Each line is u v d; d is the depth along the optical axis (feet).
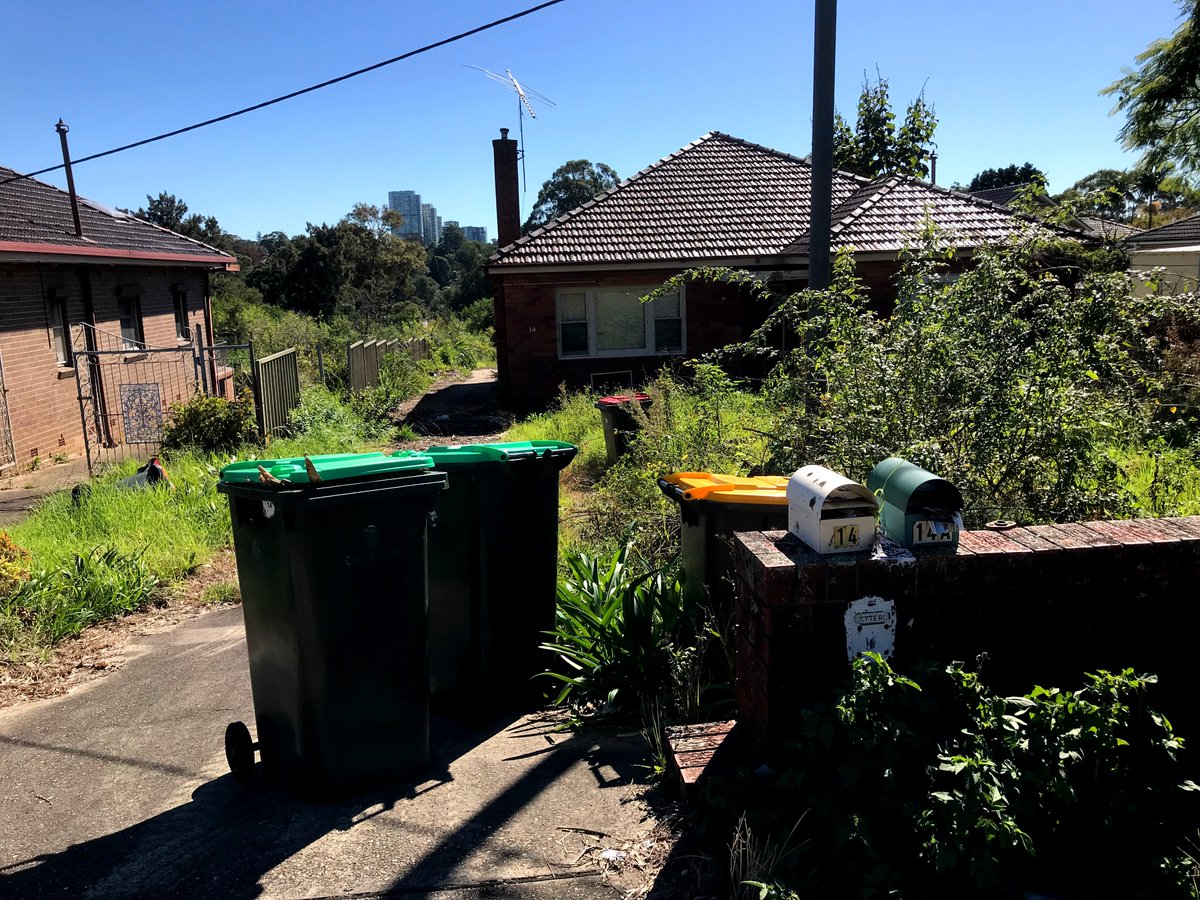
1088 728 8.75
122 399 45.91
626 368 59.31
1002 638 10.30
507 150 71.26
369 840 10.96
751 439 23.76
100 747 14.30
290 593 11.56
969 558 10.00
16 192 55.47
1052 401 15.81
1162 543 10.33
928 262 19.34
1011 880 8.40
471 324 152.15
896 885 8.34
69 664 18.37
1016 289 18.02
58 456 47.03
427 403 67.10
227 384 70.64
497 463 14.28
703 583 14.40
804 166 67.15
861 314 20.34
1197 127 48.75
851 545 10.16
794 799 9.68
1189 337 23.76
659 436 25.05
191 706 15.93
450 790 12.16
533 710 15.21
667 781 11.53
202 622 21.06
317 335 100.27
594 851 10.35
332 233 153.69
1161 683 10.58
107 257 50.42
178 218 193.67
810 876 8.74
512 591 14.92
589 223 60.85
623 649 14.74
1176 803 9.10
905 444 16.03
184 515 28.45
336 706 11.80
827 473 10.55
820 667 10.10
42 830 11.70
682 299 58.54
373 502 11.70
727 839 9.89
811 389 19.02
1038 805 8.57
